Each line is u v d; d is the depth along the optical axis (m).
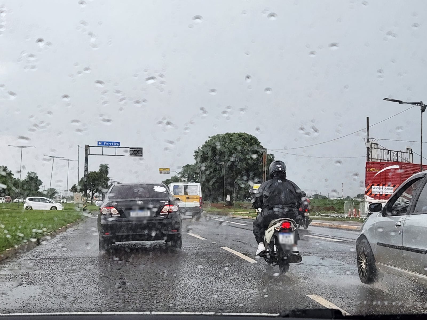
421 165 27.11
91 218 27.84
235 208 55.16
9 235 12.72
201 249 10.37
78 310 4.88
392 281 6.02
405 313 4.68
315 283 6.32
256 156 64.69
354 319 4.49
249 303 5.16
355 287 6.05
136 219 9.82
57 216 26.16
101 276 6.95
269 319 4.50
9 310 4.88
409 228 5.14
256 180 64.69
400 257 5.29
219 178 65.12
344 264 8.09
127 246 11.15
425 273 4.79
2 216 26.06
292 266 7.85
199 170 65.62
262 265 7.95
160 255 9.36
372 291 5.78
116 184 10.78
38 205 44.25
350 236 14.50
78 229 18.05
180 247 10.34
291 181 6.96
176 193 31.12
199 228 18.05
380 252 5.82
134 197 10.34
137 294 5.66
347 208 29.64
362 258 6.27
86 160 40.22
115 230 9.75
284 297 5.45
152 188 10.68
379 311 4.76
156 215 9.93
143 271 7.37
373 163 25.50
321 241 12.64
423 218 4.93
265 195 6.79
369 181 25.52
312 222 23.19
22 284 6.38
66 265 8.14
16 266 8.09
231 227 18.75
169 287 6.07
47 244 12.00
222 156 64.69
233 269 7.52
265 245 6.81
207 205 62.84
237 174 64.69
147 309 4.91
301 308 4.91
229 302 5.21
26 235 13.06
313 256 9.20
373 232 6.10
